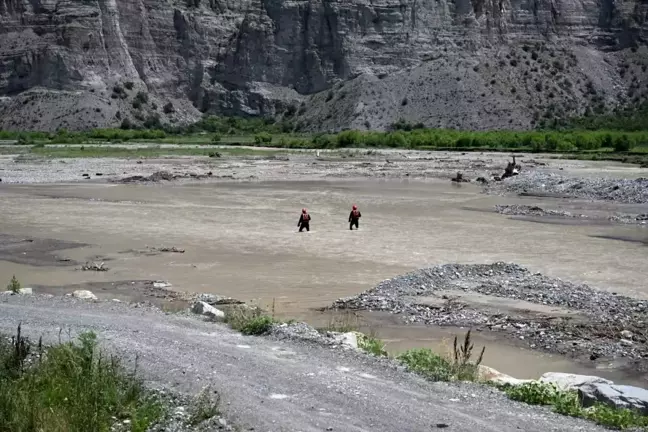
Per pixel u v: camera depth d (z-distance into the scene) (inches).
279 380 475.5
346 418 404.5
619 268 1136.8
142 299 894.4
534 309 840.3
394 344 695.7
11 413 403.5
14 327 620.1
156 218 1704.0
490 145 5019.7
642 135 5064.0
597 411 428.5
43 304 747.4
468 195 2322.8
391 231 1518.2
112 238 1407.5
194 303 788.6
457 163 3710.6
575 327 764.6
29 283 1000.9
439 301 872.9
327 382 472.7
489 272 1015.0
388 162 3801.7
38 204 1980.8
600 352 684.7
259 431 385.4
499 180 2746.1
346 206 1988.2
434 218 1743.4
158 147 4845.0
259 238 1412.4
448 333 746.8
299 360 528.7
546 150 4662.9
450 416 413.4
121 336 591.8
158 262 1164.5
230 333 617.9
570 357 669.9
